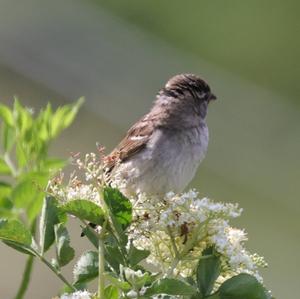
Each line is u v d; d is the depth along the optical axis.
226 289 4.62
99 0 18.22
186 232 4.88
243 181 16.47
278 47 19.25
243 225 16.08
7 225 4.57
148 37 18.27
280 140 17.05
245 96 18.22
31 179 4.00
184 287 4.31
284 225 16.20
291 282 15.35
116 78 17.23
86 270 4.91
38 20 17.62
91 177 4.77
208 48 18.89
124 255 4.67
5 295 13.06
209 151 16.62
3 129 4.32
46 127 4.35
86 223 4.70
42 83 17.11
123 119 16.73
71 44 17.50
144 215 4.95
